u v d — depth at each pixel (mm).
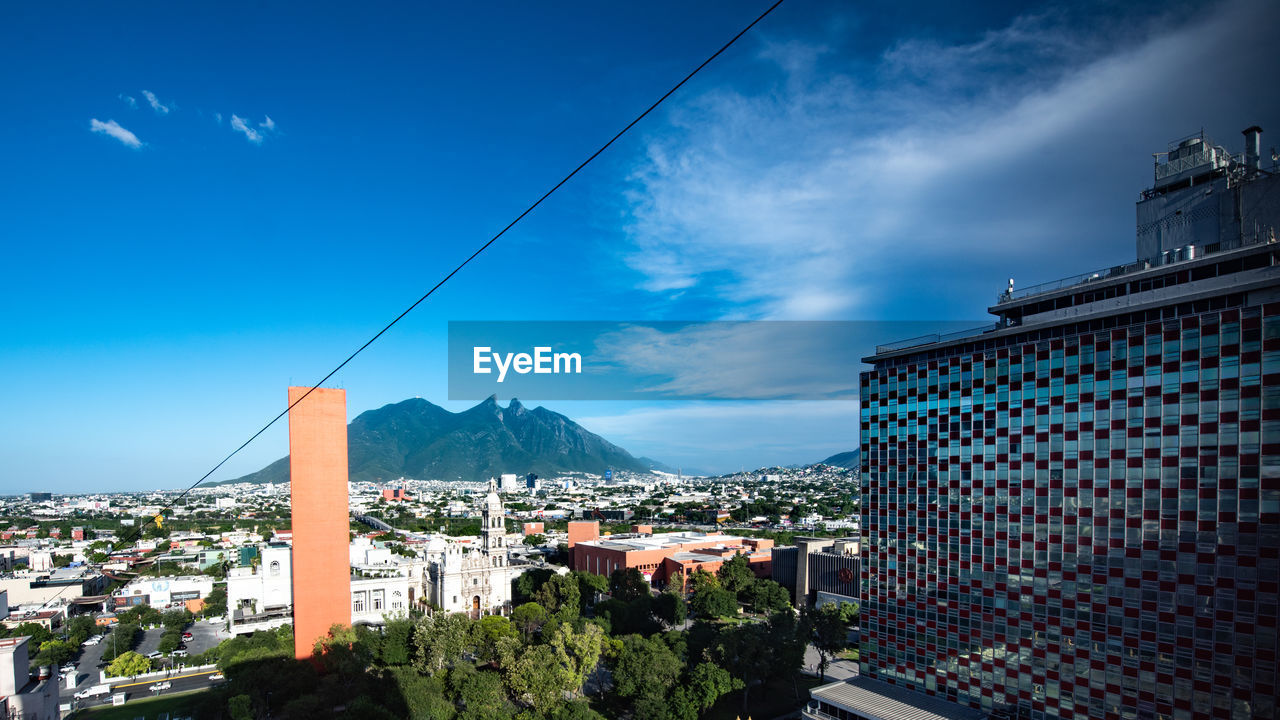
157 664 158625
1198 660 77312
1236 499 75250
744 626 130500
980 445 101875
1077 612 88625
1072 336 91375
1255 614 73375
